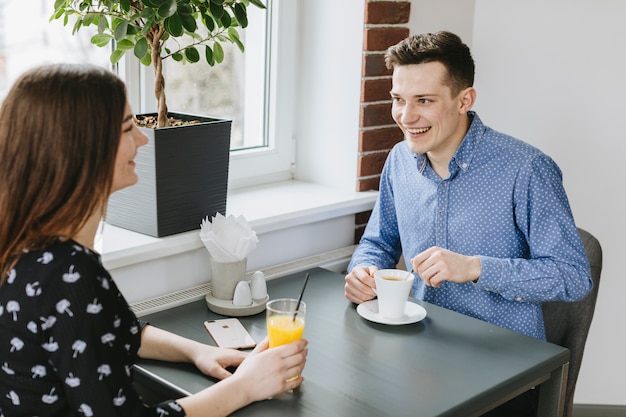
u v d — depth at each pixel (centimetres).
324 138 258
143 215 198
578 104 256
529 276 182
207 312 186
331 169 258
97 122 118
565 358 168
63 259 118
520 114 267
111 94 121
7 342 119
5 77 199
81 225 122
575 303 201
